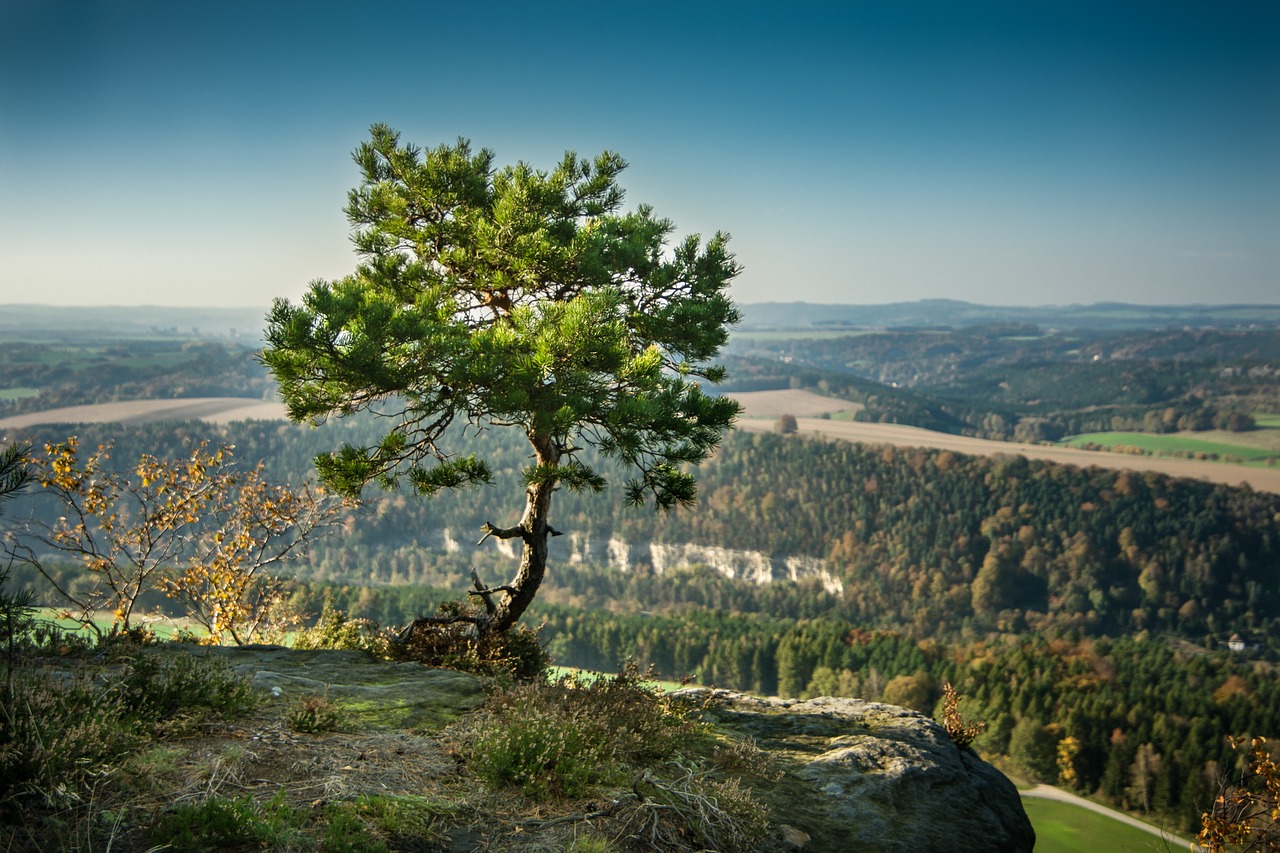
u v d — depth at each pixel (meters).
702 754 6.56
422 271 10.61
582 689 7.07
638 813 5.07
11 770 4.14
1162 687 107.06
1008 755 93.31
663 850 4.78
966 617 180.25
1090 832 71.44
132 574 11.99
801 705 8.65
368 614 71.19
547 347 8.73
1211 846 6.92
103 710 5.02
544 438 9.74
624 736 6.17
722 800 5.41
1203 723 88.38
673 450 9.68
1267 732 89.88
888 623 183.38
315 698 6.03
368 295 8.61
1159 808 76.50
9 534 10.66
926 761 6.82
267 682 6.83
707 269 11.17
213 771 4.75
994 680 105.50
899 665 114.00
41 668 6.06
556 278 10.41
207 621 12.45
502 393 8.84
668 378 9.55
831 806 5.90
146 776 4.57
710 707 8.16
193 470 12.16
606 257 10.57
